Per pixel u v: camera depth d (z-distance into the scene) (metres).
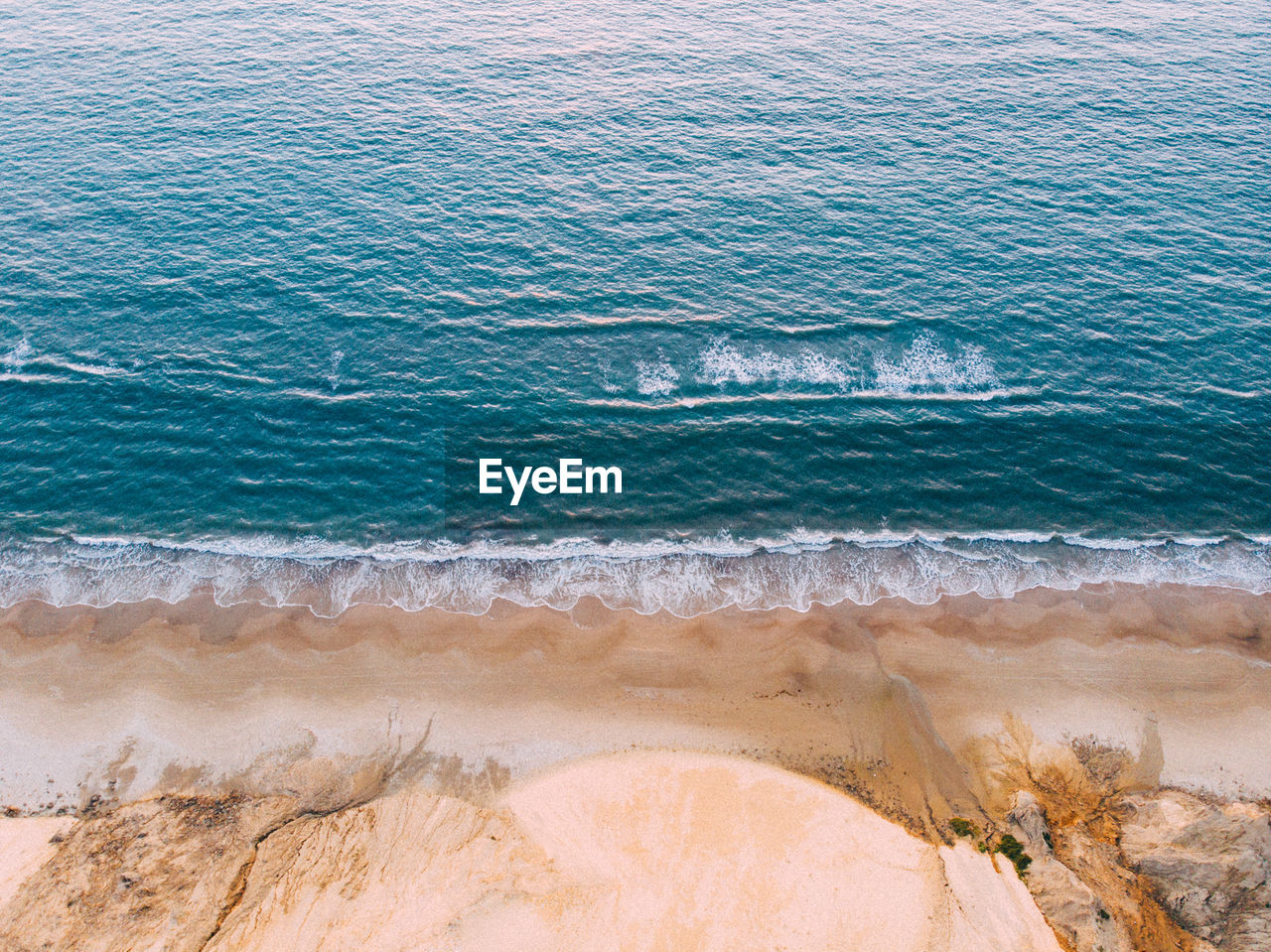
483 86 72.81
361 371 48.28
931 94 72.88
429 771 33.78
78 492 42.41
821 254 56.09
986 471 44.75
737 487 44.03
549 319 51.41
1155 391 47.97
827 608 39.62
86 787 32.84
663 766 34.12
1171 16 87.50
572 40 81.38
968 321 51.78
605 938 29.03
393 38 80.38
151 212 57.31
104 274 52.72
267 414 46.06
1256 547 41.62
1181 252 56.00
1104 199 60.56
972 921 29.41
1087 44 81.69
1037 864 30.83
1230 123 68.81
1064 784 33.66
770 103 71.25
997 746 34.88
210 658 36.94
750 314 52.03
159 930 28.77
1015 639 38.47
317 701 35.75
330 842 31.42
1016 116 69.88
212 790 32.94
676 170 63.16
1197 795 33.28
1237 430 46.06
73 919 28.98
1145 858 30.72
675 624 38.88
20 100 67.94
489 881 30.42
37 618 38.00
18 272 52.44
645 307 52.38
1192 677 37.06
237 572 40.03
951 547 41.91
